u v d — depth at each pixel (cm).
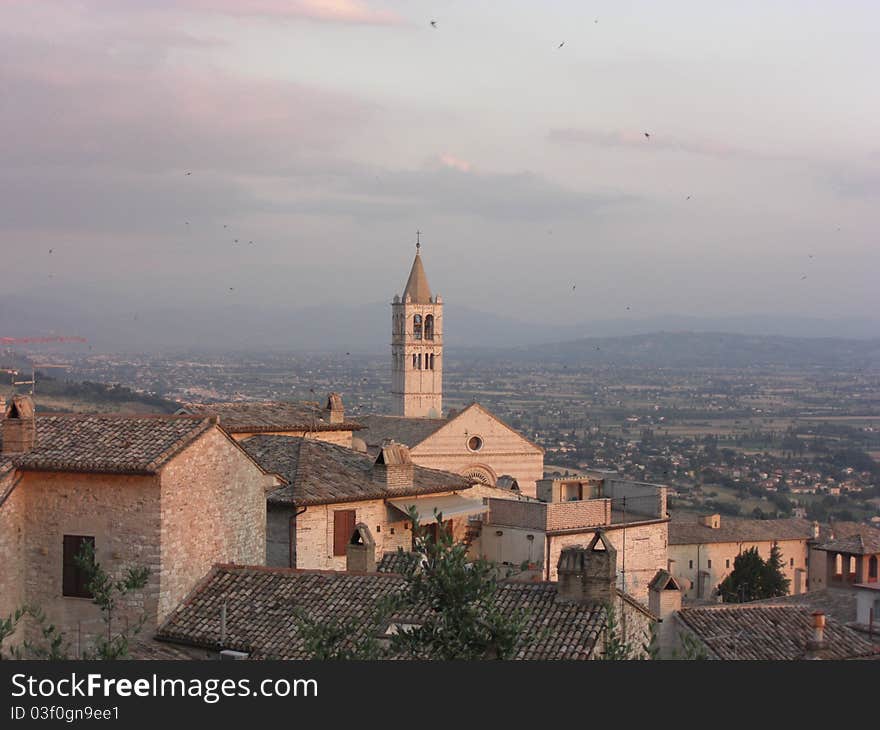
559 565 3806
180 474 4109
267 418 6738
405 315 17375
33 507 4138
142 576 3656
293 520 5147
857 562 7019
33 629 4119
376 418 12512
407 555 3181
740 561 11581
